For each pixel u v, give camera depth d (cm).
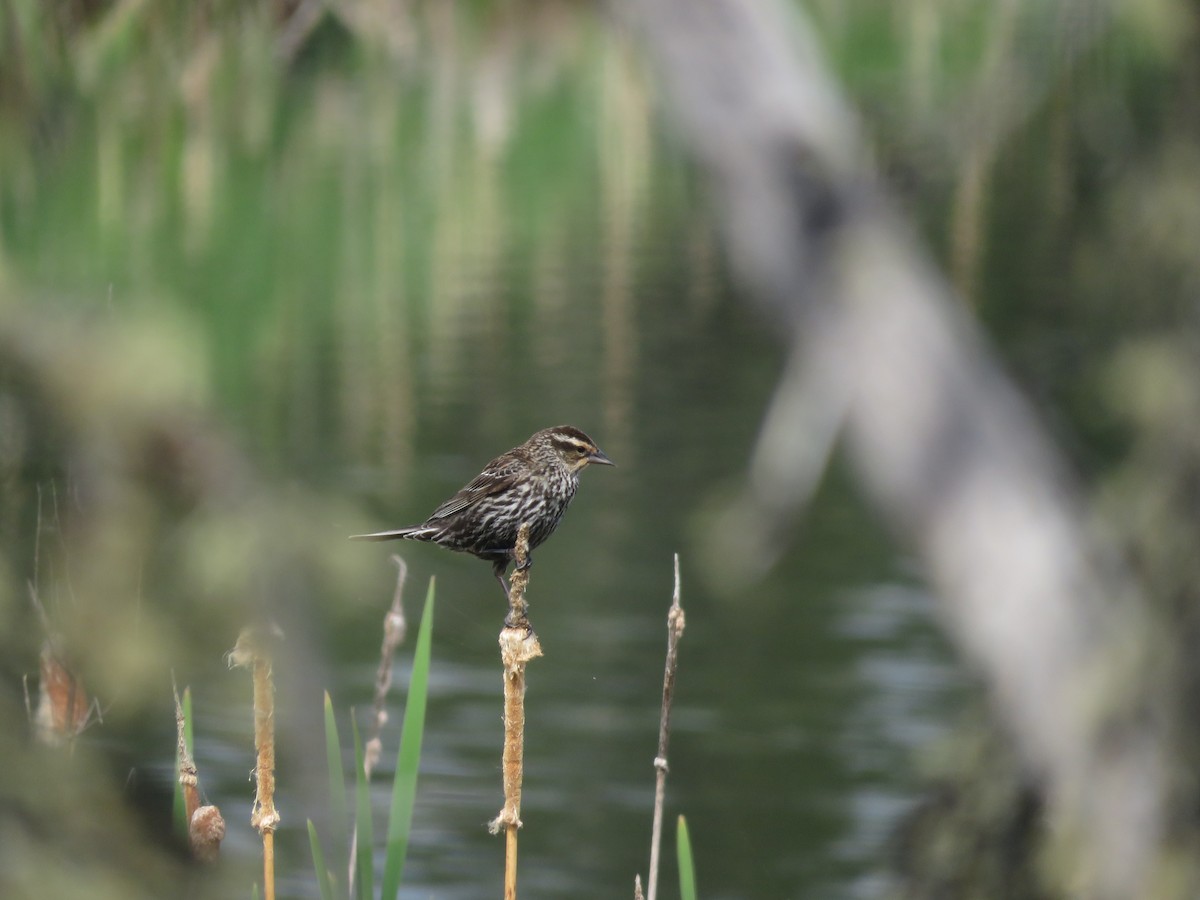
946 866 684
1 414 219
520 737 590
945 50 862
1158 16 512
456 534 1043
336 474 2258
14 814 233
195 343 229
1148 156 527
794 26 672
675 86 664
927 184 673
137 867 241
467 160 4262
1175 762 627
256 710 559
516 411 2727
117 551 218
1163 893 618
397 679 1645
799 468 676
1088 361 584
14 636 229
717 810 1455
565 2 4184
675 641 681
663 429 2697
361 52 3534
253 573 222
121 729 242
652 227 4494
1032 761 659
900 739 1564
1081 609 638
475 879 1348
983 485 666
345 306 3212
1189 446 582
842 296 662
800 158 653
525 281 3791
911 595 2030
